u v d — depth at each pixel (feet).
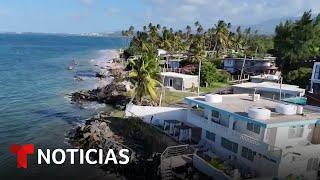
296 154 125.90
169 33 602.03
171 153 153.58
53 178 152.15
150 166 153.38
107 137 186.39
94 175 155.53
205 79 338.34
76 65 579.07
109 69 508.53
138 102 246.27
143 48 456.45
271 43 617.62
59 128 221.25
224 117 151.64
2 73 453.17
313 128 138.62
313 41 392.06
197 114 170.60
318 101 207.82
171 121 193.16
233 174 126.62
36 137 203.82
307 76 311.88
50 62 617.21
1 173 155.63
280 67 407.44
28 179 150.92
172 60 440.45
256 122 128.06
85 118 243.81
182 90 312.09
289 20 426.10
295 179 122.42
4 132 211.41
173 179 137.80
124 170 157.17
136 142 179.83
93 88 360.89
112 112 238.27
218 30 577.02
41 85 373.81
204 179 133.59
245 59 384.88
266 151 127.13
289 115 139.95
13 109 266.77
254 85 275.59
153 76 237.66
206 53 526.98
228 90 292.81
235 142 142.20
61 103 290.15
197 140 175.52
